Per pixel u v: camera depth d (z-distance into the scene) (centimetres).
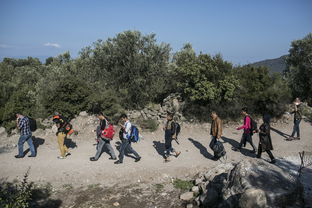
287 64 2623
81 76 1516
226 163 811
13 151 945
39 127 1145
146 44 1549
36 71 2359
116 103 1349
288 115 1470
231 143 1069
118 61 1536
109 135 852
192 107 1323
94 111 1289
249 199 514
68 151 948
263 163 646
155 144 1050
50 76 1497
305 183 713
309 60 2306
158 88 1477
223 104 1355
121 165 835
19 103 1215
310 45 2402
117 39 1538
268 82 1513
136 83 1455
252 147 985
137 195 677
